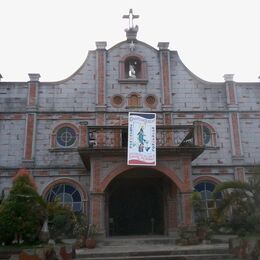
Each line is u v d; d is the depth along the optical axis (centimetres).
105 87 2405
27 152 2281
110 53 2473
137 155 1792
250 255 1279
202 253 1470
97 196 1806
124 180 2245
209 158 2334
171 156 1869
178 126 1936
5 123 2338
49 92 2403
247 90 2483
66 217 1867
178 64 2492
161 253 1468
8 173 2255
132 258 1407
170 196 2075
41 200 1543
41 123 2347
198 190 2281
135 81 2423
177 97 2433
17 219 1470
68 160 2291
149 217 2227
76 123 2356
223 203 1570
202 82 2467
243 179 2302
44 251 1239
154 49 2497
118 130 1958
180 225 1777
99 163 1848
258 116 2436
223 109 2427
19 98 2381
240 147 2358
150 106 2391
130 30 2519
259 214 1511
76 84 2425
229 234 1883
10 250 1341
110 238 1917
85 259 1416
